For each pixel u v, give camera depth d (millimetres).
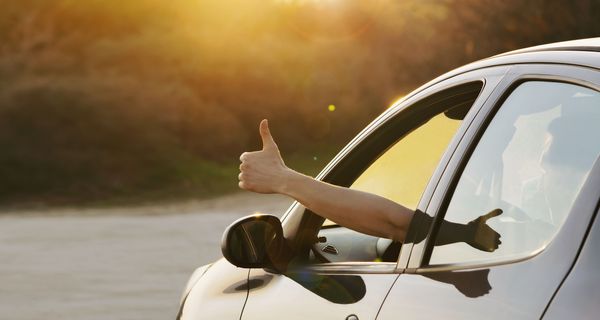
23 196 32219
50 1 43719
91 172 33406
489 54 47562
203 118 38688
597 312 1717
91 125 34844
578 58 2143
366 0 50219
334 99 46688
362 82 48219
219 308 3297
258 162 3008
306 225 3119
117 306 10391
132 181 33469
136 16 44812
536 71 2270
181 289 11453
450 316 2102
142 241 17156
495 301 1988
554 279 1860
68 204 31766
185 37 43844
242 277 3303
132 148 34594
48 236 19000
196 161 35625
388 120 2990
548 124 2182
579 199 1907
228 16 46844
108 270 13375
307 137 45594
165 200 31891
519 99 2309
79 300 10914
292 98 45562
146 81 39844
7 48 41969
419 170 3211
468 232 2291
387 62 49656
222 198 31094
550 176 2119
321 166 42812
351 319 2504
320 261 3066
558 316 1788
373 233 2822
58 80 37500
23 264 14500
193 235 17891
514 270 2000
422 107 2838
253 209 25484
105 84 37312
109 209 30109
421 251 2408
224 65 44250
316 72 47094
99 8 43594
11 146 33594
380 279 2500
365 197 2801
